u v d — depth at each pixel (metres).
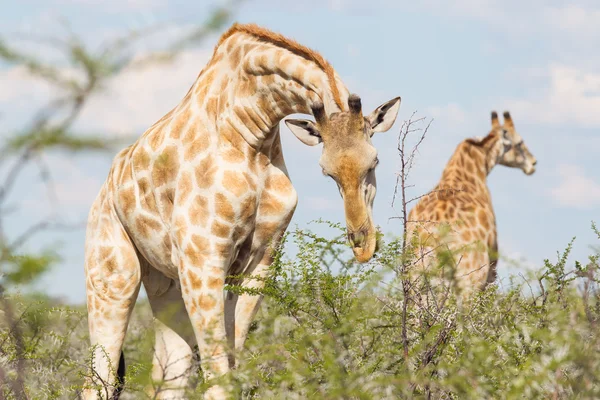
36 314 10.05
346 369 9.63
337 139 11.02
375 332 10.98
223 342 10.84
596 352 8.20
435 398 9.87
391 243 11.19
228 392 10.42
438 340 10.58
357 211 11.02
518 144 29.88
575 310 9.18
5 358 11.55
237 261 13.03
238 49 12.86
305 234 11.62
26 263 5.41
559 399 8.65
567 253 11.91
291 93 12.14
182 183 12.69
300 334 9.87
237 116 12.56
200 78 13.30
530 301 12.31
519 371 8.65
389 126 11.70
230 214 12.42
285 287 11.62
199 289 12.41
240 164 12.55
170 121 13.20
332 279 11.19
